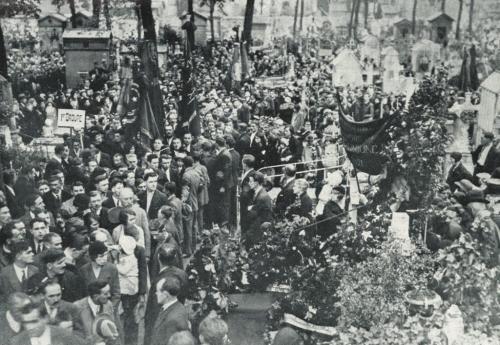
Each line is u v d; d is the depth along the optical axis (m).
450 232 9.84
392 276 8.22
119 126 14.52
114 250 8.50
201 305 8.11
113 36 15.84
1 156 12.13
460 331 8.11
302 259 8.53
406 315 8.09
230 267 8.38
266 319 8.10
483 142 12.96
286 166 10.76
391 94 16.75
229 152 12.62
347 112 16.17
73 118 15.12
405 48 17.02
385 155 11.82
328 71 16.94
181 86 15.93
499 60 16.78
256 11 17.14
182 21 16.75
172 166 12.25
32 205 9.45
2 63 15.14
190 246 11.53
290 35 17.39
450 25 16.97
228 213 12.48
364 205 11.38
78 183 9.95
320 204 12.02
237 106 16.22
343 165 13.27
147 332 7.82
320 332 7.63
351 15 17.28
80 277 7.74
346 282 8.06
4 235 7.59
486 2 16.73
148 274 9.37
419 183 11.35
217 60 16.88
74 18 15.97
